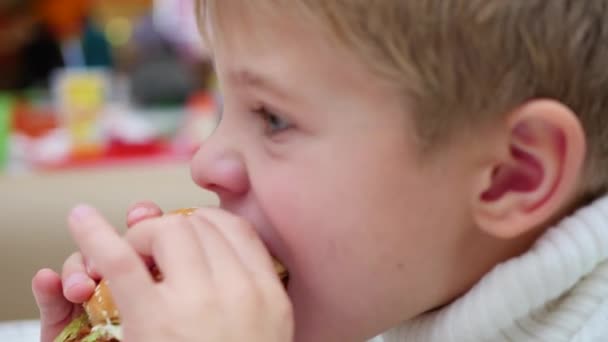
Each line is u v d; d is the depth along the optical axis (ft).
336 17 2.07
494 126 2.12
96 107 5.26
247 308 2.09
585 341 2.19
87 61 6.44
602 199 2.22
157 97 5.78
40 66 6.42
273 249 2.22
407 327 2.32
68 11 6.63
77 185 3.69
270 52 2.12
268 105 2.15
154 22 6.36
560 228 2.20
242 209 2.23
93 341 2.18
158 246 2.13
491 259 2.22
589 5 2.11
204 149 2.23
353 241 2.17
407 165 2.13
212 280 2.10
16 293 3.46
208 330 2.06
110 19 6.65
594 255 2.18
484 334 2.21
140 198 3.61
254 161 2.20
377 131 2.12
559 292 2.19
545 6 2.08
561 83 2.13
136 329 2.06
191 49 6.04
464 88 2.09
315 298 2.22
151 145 5.00
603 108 2.17
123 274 2.07
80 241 2.10
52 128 5.28
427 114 2.10
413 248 2.18
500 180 2.16
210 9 2.18
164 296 2.07
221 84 2.22
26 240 3.50
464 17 2.06
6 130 5.05
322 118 2.13
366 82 2.10
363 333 2.26
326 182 2.15
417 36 2.07
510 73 2.10
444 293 2.23
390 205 2.15
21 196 3.62
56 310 2.39
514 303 2.18
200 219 2.19
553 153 2.13
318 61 2.10
